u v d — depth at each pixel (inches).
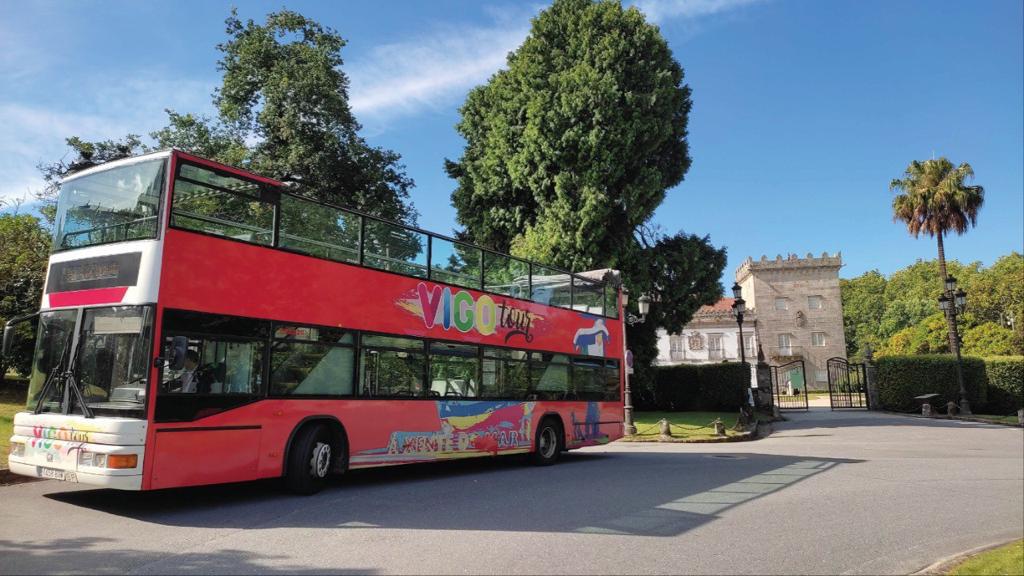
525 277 581.9
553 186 1082.7
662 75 1091.9
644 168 1092.5
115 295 318.7
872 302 3725.4
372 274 435.2
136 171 335.3
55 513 313.6
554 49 1130.0
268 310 363.3
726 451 721.0
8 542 255.6
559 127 1062.4
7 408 671.8
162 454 302.8
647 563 243.8
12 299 727.7
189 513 322.3
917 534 312.3
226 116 1205.1
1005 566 231.8
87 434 301.6
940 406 1293.1
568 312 627.2
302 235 394.6
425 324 470.3
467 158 1270.9
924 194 1541.6
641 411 1382.9
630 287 1077.8
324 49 1235.9
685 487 434.9
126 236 328.2
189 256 327.6
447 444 474.3
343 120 1210.0
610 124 1047.6
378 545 262.2
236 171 361.1
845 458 629.3
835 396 1846.7
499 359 535.5
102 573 217.0
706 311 2571.4
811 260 2596.0
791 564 251.0
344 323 408.8
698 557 255.4
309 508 339.9
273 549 252.4
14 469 331.0
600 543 273.1
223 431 330.6
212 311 333.4
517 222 1149.1
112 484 289.1
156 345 306.7
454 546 262.8
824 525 324.8
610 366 674.8
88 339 322.3
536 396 568.7
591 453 706.2
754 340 2544.3
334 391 396.5
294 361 374.3
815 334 2556.6
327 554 246.5
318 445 386.3
